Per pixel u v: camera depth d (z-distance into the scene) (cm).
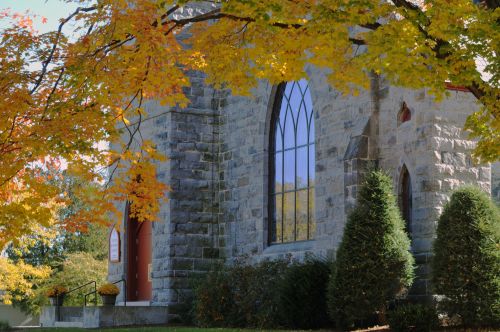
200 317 2475
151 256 2950
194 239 2806
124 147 1664
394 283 1950
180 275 2764
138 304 2919
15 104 1380
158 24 1473
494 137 1523
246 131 2758
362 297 1934
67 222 1647
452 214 1886
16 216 1446
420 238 2077
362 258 1942
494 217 1883
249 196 2719
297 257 2453
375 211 1970
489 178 2131
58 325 2927
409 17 1320
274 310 2233
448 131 2094
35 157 1419
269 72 1558
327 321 2119
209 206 2850
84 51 1471
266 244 2642
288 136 2616
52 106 1405
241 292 2367
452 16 1316
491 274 1830
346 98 2309
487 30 1284
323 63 1524
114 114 1544
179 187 2805
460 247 1852
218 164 2880
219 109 2900
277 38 1486
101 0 1460
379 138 2219
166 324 2648
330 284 1984
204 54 1599
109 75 1452
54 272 4497
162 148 2844
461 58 1341
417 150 2105
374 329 1923
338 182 2319
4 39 1428
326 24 1325
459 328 1861
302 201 2523
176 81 1570
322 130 2403
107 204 1653
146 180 1658
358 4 1291
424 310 1877
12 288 3080
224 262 2800
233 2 1304
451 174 2083
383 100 2222
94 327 2598
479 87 1412
